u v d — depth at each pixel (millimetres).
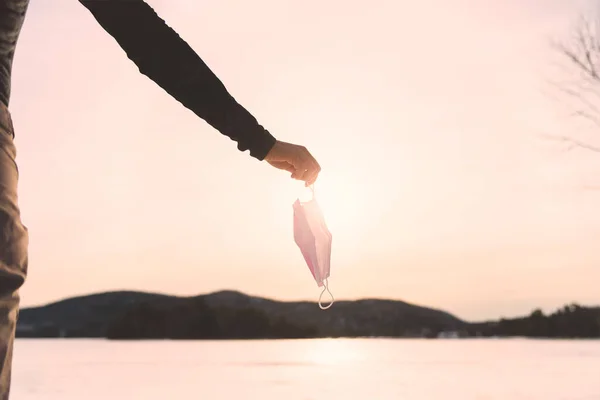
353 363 7527
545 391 5207
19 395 4961
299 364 7398
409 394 5004
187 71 898
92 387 5406
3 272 672
